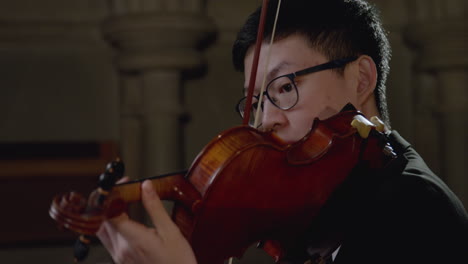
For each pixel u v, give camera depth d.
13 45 4.95
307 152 1.16
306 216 1.15
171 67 4.75
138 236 0.91
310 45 1.23
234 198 1.06
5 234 4.90
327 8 1.26
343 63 1.24
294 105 1.22
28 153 4.97
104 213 0.86
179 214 1.04
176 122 4.84
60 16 5.00
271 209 1.10
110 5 5.02
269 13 1.25
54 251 4.95
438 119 5.34
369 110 1.30
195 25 4.71
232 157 1.06
